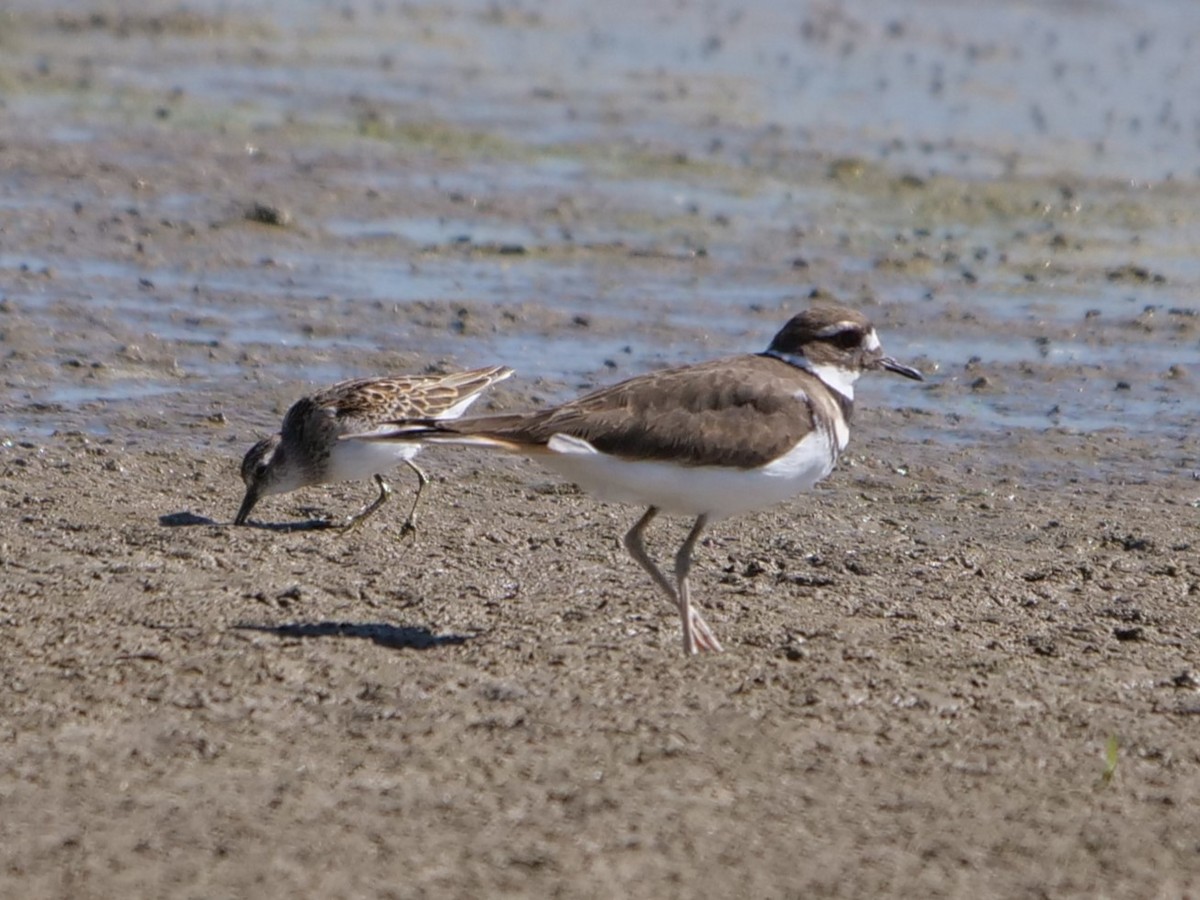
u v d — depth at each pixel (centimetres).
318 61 3256
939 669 1089
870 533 1385
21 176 2372
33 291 1938
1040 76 3303
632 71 3266
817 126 2872
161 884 816
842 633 1144
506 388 1708
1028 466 1573
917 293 2083
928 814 906
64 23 3356
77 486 1418
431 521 1380
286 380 1731
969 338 1934
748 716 1005
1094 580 1282
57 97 2831
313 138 2686
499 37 3569
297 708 999
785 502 1452
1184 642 1159
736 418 1077
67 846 844
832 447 1124
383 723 983
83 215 2222
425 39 3506
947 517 1434
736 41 3572
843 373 1187
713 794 916
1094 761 973
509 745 961
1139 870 860
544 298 2014
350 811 885
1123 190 2547
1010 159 2695
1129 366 1855
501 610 1168
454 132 2759
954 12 3888
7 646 1068
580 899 814
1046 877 851
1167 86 3241
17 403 1619
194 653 1067
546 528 1368
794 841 873
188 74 3078
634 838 867
